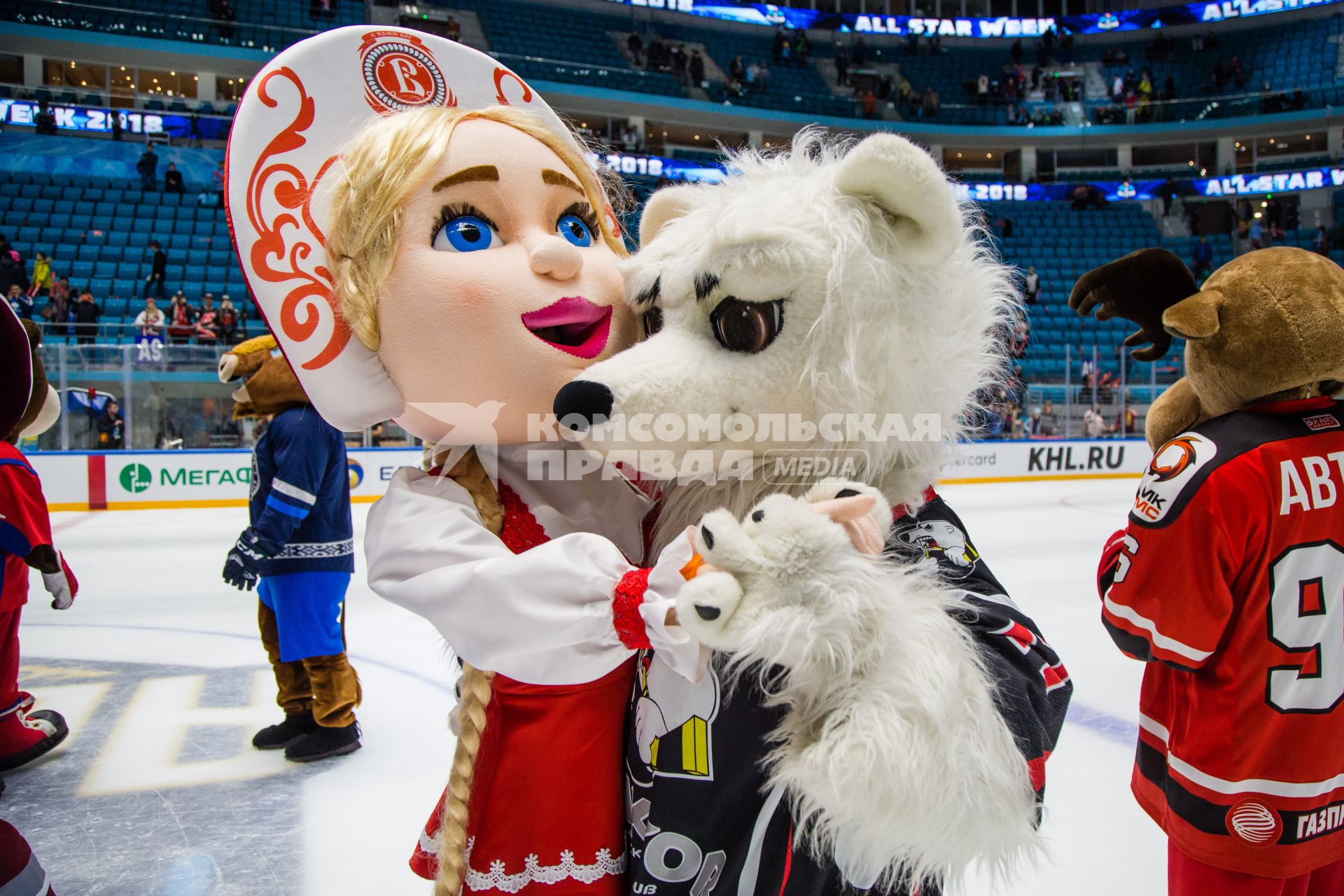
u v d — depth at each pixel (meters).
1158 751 1.68
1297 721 1.45
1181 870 1.60
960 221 0.96
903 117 24.22
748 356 0.96
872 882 0.87
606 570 0.97
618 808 1.11
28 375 1.25
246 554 2.89
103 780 2.96
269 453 3.02
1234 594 1.47
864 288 0.93
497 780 1.11
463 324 1.04
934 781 0.76
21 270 13.58
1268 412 1.51
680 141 23.81
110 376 9.78
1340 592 1.44
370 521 1.12
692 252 1.01
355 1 21.38
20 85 18.52
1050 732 0.94
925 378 1.00
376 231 1.06
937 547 1.01
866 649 0.81
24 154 16.67
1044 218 22.59
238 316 13.76
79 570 6.62
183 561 6.97
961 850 0.80
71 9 18.16
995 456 12.98
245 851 2.49
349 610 5.24
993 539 8.02
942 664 0.81
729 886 0.95
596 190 1.35
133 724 3.48
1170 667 1.55
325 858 2.46
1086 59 26.52
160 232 16.11
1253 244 21.34
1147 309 1.67
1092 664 4.17
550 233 1.16
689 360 0.97
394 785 2.91
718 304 0.98
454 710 1.30
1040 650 0.96
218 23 18.86
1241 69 24.25
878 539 0.85
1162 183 22.42
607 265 1.17
